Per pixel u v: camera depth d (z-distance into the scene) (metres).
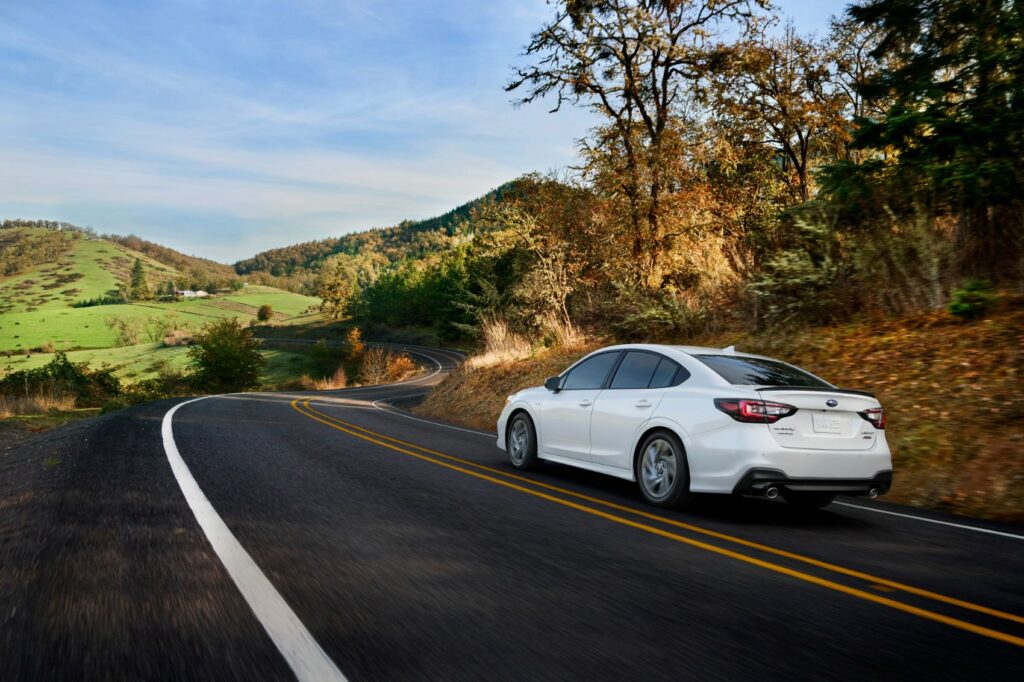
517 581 3.85
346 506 5.66
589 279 25.27
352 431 12.42
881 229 13.07
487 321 26.77
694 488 5.95
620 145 25.02
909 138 13.17
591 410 7.26
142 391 34.78
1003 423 7.75
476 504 6.01
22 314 198.50
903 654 2.99
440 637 2.98
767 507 6.61
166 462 7.57
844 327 12.45
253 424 12.86
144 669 2.53
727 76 25.22
